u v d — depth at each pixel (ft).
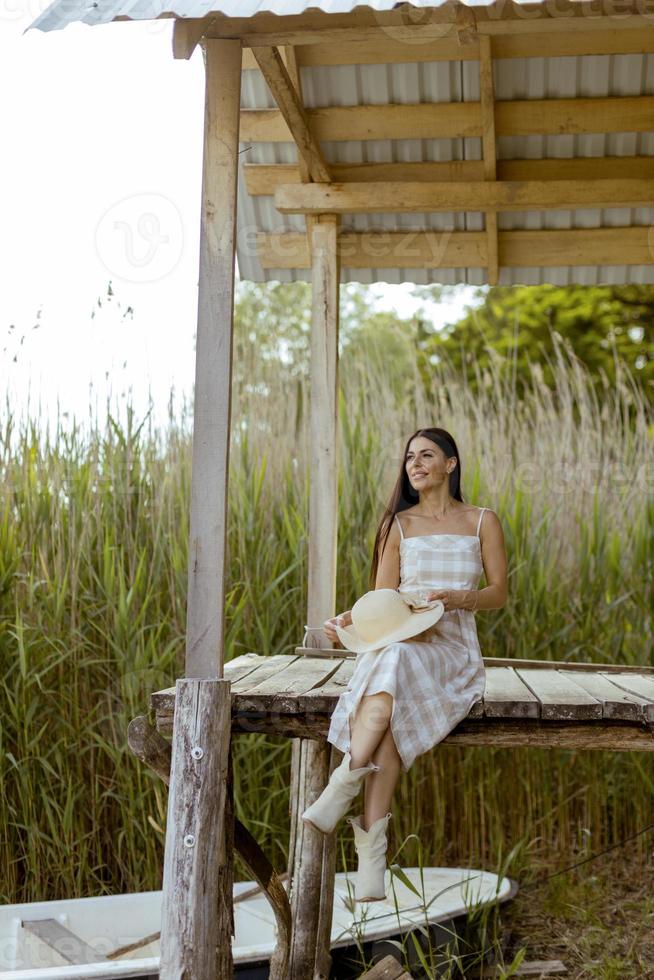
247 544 17.92
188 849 9.04
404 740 9.53
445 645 10.50
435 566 11.22
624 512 19.86
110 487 17.28
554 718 9.75
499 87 13.58
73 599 16.31
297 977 11.92
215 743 9.13
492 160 13.78
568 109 13.67
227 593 17.63
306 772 12.60
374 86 13.82
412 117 14.01
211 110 9.52
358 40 9.57
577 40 12.66
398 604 10.28
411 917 13.42
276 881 10.97
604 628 19.17
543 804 18.51
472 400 20.48
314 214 14.84
